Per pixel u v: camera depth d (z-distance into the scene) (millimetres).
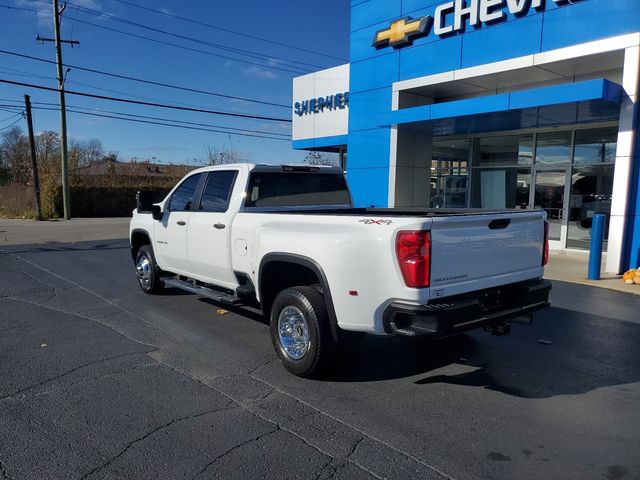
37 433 3570
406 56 14500
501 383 4605
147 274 8078
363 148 15977
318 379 4668
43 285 9062
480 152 15859
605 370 4945
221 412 3941
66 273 10430
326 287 4352
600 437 3588
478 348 5613
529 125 13242
